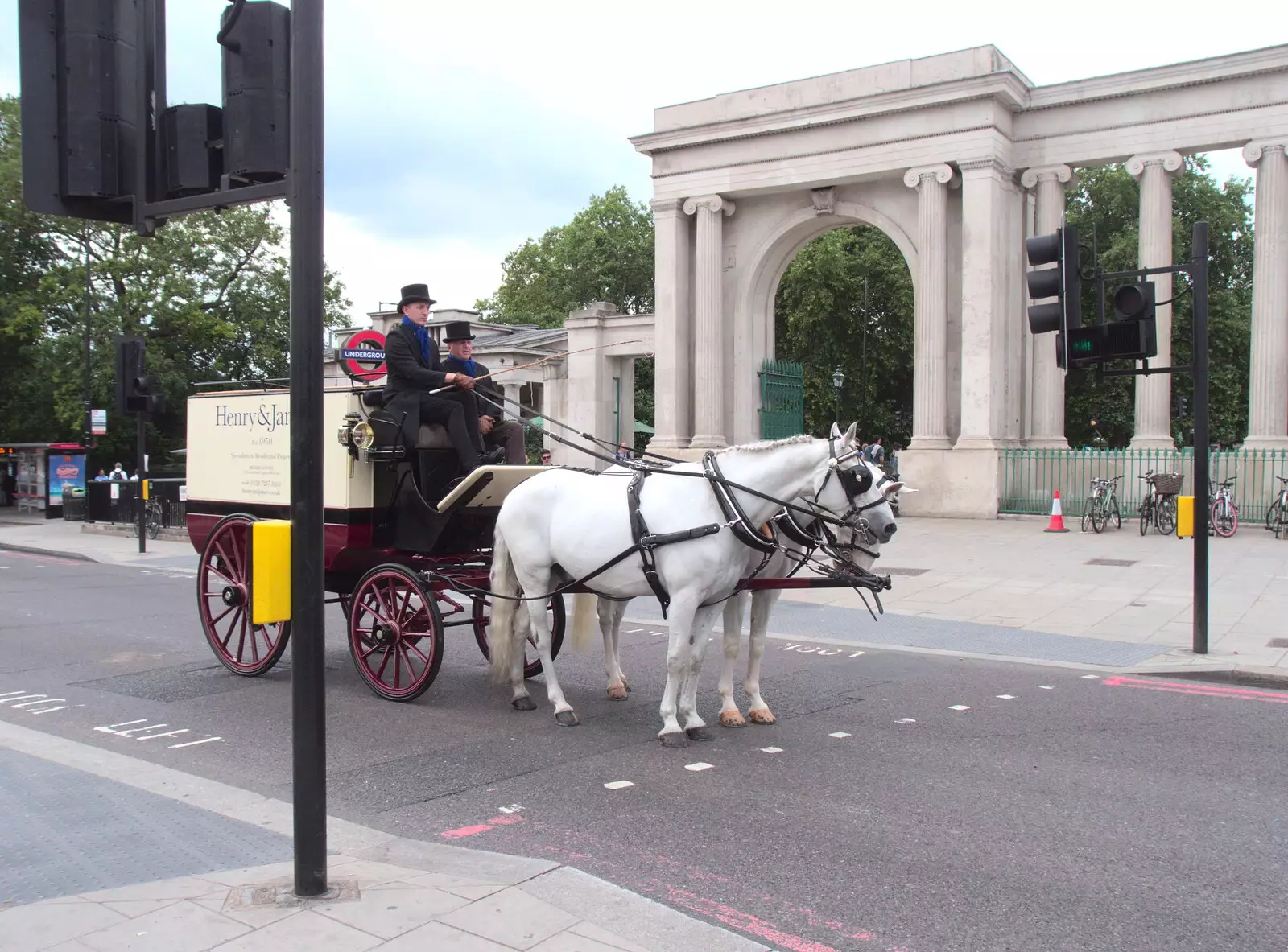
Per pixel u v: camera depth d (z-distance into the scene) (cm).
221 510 1005
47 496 3184
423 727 767
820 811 577
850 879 481
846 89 2697
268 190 416
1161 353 2458
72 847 495
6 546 2381
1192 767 664
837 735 745
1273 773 652
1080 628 1177
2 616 1349
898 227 2727
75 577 1816
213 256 3684
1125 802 594
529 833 546
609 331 3388
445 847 510
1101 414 4188
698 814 573
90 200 462
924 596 1424
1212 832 544
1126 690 898
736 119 2833
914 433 2650
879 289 4384
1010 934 425
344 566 920
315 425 412
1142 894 465
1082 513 2395
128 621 1309
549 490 784
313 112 401
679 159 2972
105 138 449
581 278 6269
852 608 1339
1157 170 2445
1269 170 2331
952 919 439
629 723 779
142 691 900
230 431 991
